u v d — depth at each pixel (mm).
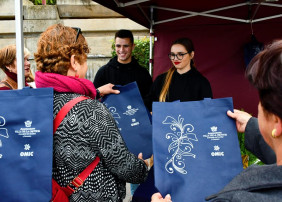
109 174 1305
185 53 2512
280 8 4184
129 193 3635
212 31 4488
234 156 1310
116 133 1268
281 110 631
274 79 632
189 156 1325
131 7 3670
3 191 1225
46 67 1305
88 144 1220
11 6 8078
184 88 2539
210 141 1345
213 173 1285
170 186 1270
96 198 1251
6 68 2350
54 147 1230
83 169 1247
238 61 4480
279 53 651
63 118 1222
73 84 1275
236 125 1404
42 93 1246
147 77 3215
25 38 8023
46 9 7949
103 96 2076
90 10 7859
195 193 1249
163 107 1425
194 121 1383
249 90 4477
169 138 1362
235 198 673
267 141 738
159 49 4629
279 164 687
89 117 1223
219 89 4582
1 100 1264
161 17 4414
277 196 636
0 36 8180
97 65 7965
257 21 4344
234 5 3877
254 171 712
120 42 3061
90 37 7953
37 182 1204
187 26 4531
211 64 4559
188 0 3834
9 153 1234
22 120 1236
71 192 1248
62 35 1312
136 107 2039
